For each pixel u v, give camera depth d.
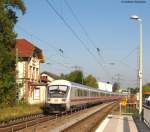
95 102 70.62
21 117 36.41
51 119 35.25
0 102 46.50
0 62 45.22
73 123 30.83
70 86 44.41
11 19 48.22
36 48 66.94
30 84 63.97
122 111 49.59
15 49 48.59
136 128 27.55
